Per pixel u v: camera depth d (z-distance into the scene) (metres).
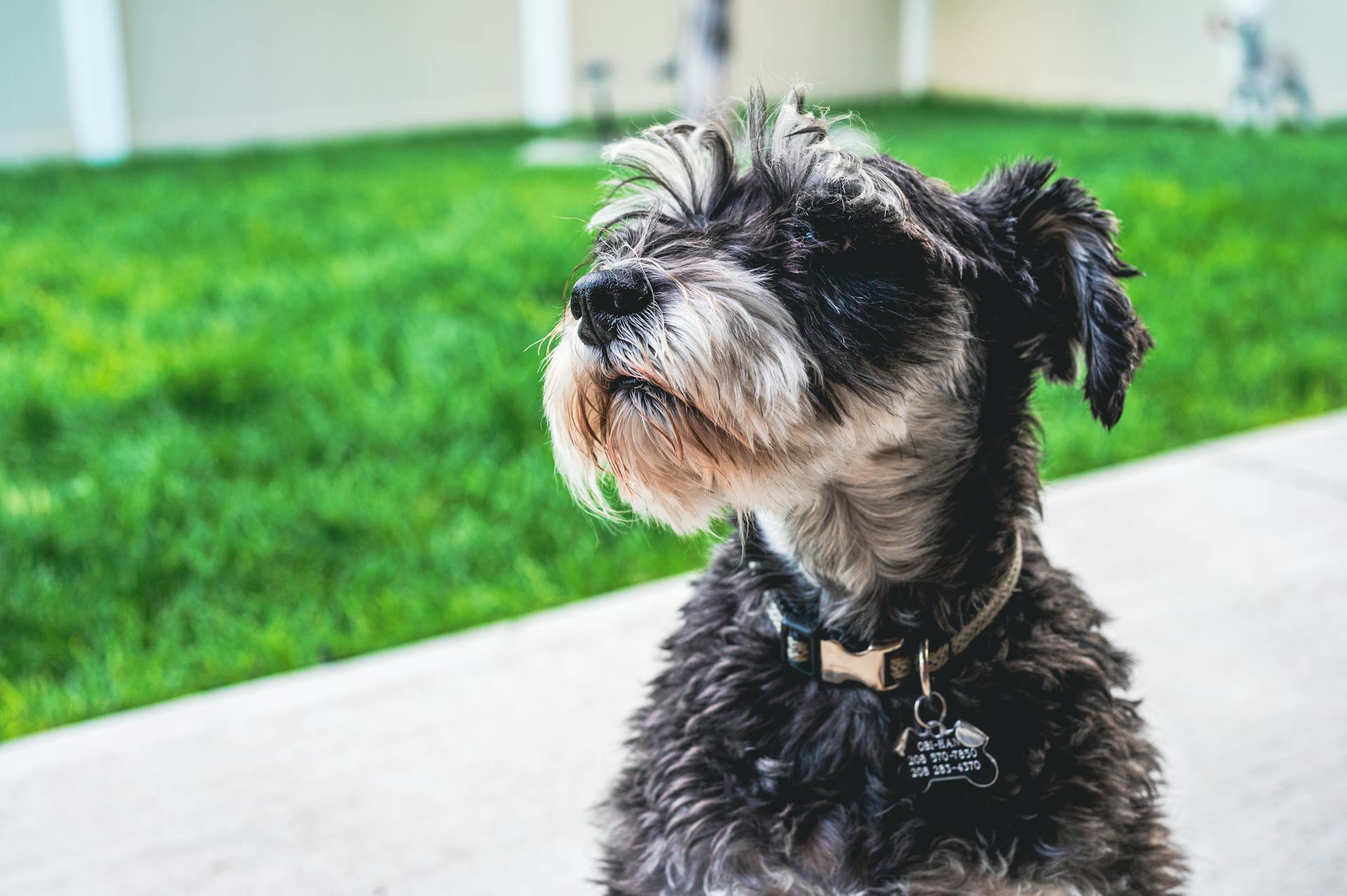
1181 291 2.16
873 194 0.74
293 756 1.01
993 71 6.25
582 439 0.77
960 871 0.72
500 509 1.36
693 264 0.74
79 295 2.12
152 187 3.26
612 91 5.34
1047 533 1.29
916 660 0.75
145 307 2.02
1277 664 1.09
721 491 0.75
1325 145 3.91
